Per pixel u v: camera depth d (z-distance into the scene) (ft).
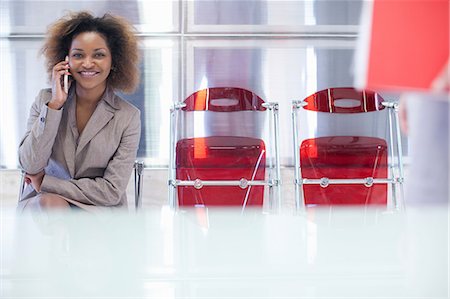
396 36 2.68
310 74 13.28
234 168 10.55
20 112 13.29
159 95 13.15
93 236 5.50
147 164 13.20
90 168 9.24
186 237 5.48
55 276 3.61
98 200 8.77
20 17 13.04
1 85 13.21
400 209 10.52
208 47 13.14
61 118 9.25
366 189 10.72
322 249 4.33
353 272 3.43
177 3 12.99
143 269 3.82
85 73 9.23
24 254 4.50
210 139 10.71
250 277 3.57
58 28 9.59
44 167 8.98
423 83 2.68
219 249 4.58
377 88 2.70
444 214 3.43
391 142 11.24
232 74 13.20
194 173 10.55
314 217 8.86
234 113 13.12
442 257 3.20
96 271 3.75
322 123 13.26
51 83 9.68
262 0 13.10
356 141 10.72
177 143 10.73
